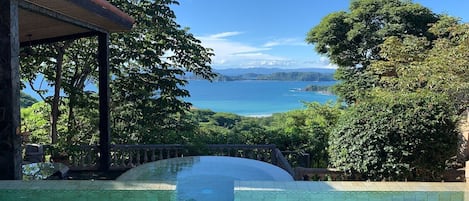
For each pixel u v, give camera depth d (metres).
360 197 3.53
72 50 10.94
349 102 19.08
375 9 19.25
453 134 6.50
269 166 6.30
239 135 9.66
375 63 13.96
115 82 11.37
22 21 6.08
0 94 4.09
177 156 8.05
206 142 9.15
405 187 3.62
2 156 4.12
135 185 3.62
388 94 9.94
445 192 3.55
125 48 11.19
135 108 11.22
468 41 10.11
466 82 9.30
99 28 7.01
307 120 14.83
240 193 3.51
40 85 11.07
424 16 18.12
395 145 6.30
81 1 4.85
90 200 3.53
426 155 6.32
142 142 10.38
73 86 11.06
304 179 6.68
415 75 10.11
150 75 11.55
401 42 13.88
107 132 7.48
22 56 9.92
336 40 20.25
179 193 4.94
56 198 3.53
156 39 11.53
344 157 6.61
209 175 5.75
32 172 5.50
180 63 11.73
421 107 6.43
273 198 3.53
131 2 11.23
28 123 11.34
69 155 7.85
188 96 11.84
